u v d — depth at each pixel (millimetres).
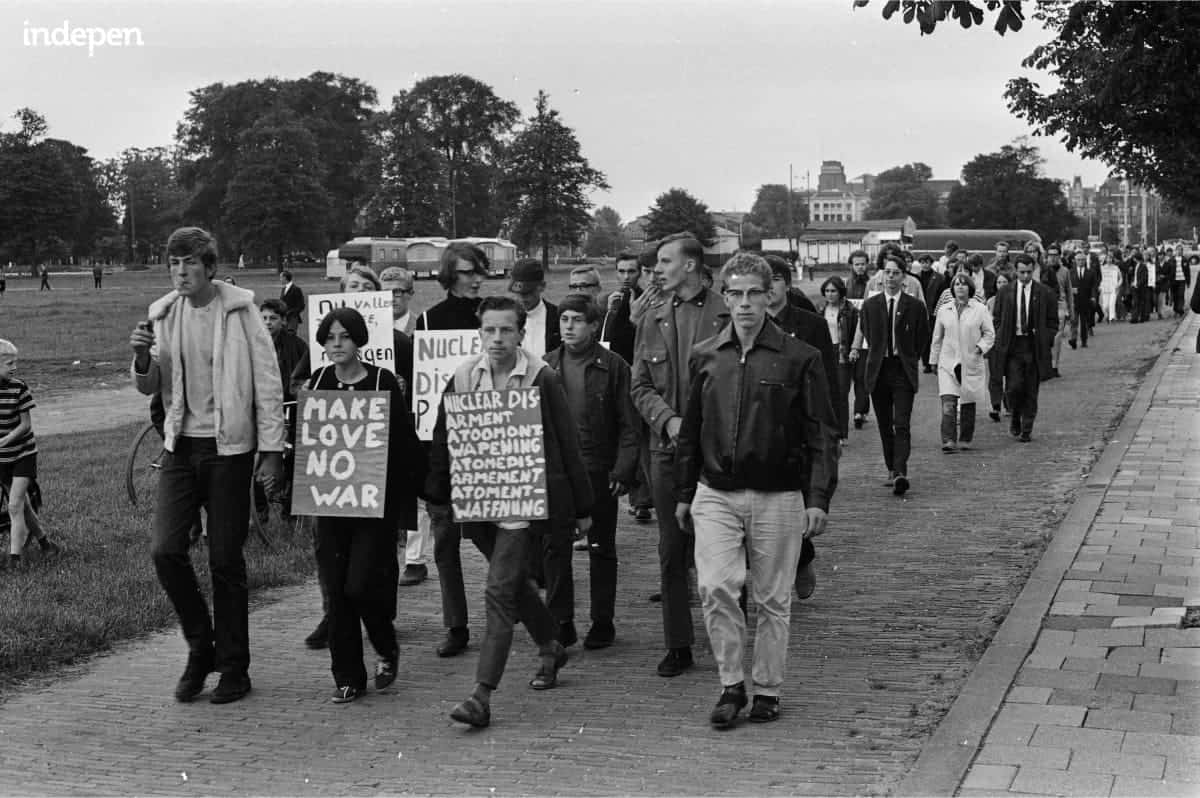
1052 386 19516
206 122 102688
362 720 5789
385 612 6199
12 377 9078
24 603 7641
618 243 161875
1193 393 16969
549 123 96812
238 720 5824
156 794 4902
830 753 5086
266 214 92250
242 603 6199
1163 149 10586
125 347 33812
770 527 5445
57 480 12805
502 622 5711
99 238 124125
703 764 5023
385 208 96750
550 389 5949
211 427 6145
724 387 5465
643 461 7496
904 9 7312
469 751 5301
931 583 7883
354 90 110125
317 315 7535
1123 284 35906
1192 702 5371
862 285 18094
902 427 11094
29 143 99812
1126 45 8312
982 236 65062
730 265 5434
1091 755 4809
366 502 5934
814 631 6918
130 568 8719
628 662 6605
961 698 5496
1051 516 9750
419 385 7371
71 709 6031
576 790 4793
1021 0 7312
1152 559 7906
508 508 5828
